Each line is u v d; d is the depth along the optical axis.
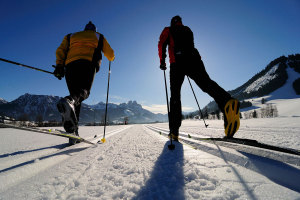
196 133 3.62
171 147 1.52
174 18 2.25
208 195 0.60
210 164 0.97
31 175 0.93
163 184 0.73
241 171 0.84
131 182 0.78
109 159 1.26
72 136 1.72
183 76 2.11
